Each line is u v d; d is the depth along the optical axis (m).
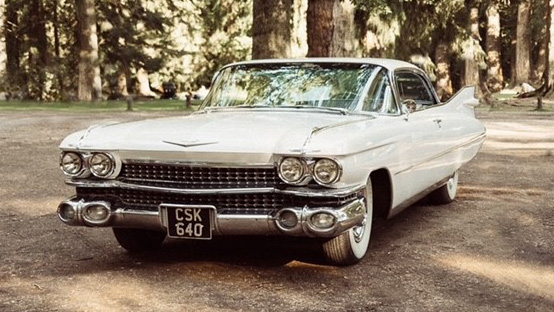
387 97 6.04
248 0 48.62
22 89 40.88
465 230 6.60
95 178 5.13
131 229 5.64
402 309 4.34
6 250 6.00
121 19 42.44
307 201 4.67
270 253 5.73
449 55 33.53
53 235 6.61
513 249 5.87
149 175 5.01
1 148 14.82
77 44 43.00
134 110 29.53
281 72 6.40
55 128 19.66
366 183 5.12
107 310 4.36
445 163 7.04
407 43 31.38
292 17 33.59
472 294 4.65
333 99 5.93
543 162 11.96
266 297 4.59
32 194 9.05
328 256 5.21
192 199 4.86
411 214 7.42
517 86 58.22
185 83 53.78
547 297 4.59
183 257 5.67
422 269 5.25
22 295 4.68
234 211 4.78
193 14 50.28
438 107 7.11
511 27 66.88
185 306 4.41
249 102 6.18
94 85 38.91
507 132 18.02
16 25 42.06
